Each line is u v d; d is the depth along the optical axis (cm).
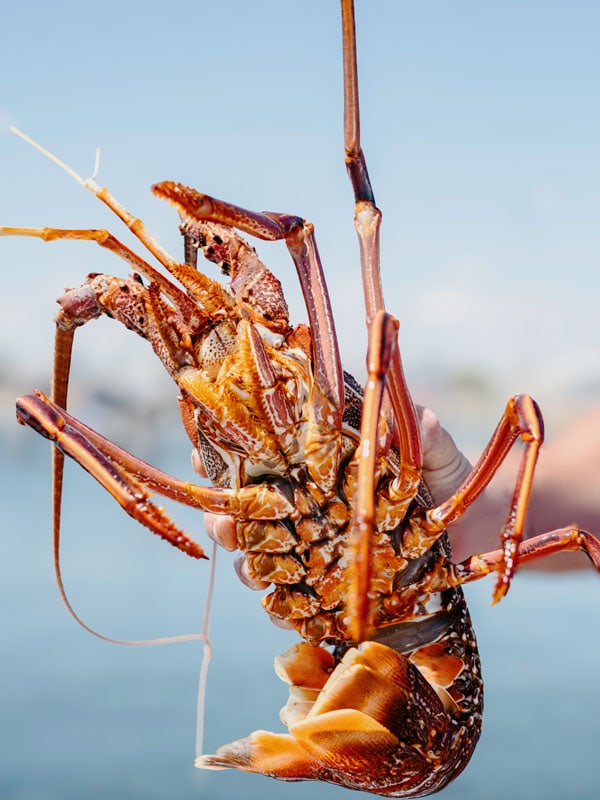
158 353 55
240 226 47
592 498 68
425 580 57
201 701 60
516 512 49
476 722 65
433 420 65
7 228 50
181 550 47
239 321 54
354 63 52
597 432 69
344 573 55
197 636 60
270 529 55
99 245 52
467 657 64
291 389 54
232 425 54
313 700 61
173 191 45
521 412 50
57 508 56
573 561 68
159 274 53
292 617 57
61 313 55
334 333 52
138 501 47
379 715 56
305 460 54
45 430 49
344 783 60
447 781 63
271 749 60
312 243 51
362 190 53
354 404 55
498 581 48
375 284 52
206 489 54
